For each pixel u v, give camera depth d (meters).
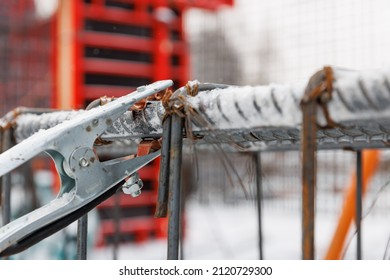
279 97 1.07
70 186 1.32
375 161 3.79
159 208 1.29
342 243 3.33
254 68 10.11
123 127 1.48
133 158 1.38
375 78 0.91
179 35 8.53
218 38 10.91
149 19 8.13
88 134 1.28
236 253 7.50
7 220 2.27
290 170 11.06
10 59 8.85
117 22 7.86
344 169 10.47
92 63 7.60
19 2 8.90
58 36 7.67
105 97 1.57
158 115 1.35
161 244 7.95
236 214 11.09
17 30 8.86
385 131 1.13
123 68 7.88
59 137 1.23
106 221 7.63
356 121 0.98
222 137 1.39
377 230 8.97
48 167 7.48
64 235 5.87
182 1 8.23
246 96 1.13
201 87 1.26
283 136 1.37
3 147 2.15
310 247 0.97
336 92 0.96
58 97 7.66
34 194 6.27
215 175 11.75
